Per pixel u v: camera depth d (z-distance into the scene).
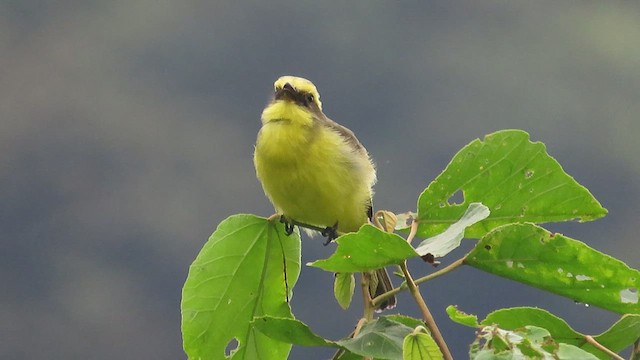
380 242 3.93
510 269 4.09
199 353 4.72
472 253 4.06
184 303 4.73
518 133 4.59
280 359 4.74
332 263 4.04
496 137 4.61
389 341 3.84
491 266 4.09
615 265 3.98
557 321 4.10
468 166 4.62
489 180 4.62
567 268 4.02
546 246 4.00
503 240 4.02
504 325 4.18
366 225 3.90
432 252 4.01
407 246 3.92
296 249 4.85
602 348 4.02
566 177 4.56
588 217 4.59
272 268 4.82
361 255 4.00
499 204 4.63
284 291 4.83
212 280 4.78
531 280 4.11
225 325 4.76
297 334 3.91
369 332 3.87
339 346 3.86
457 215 4.65
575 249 3.96
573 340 4.11
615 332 4.11
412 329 3.87
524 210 4.62
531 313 4.13
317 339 3.90
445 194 4.64
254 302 4.79
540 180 4.59
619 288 4.04
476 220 4.06
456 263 4.06
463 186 4.63
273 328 3.91
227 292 4.78
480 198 4.63
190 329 4.72
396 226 4.71
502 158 4.61
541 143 4.57
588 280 4.04
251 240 4.81
